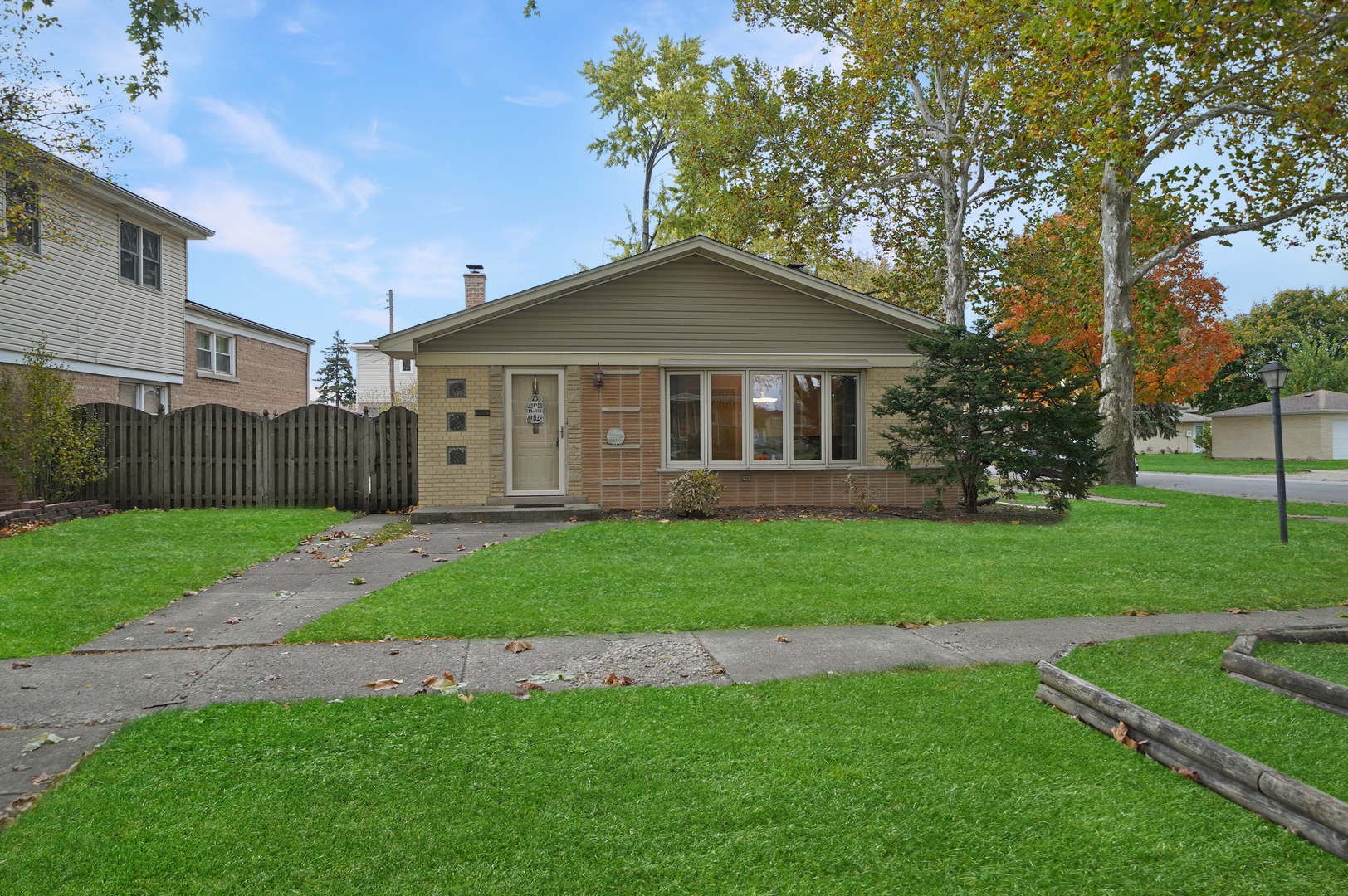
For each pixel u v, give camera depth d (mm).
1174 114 15625
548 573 8422
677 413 14289
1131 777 3566
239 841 3020
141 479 13836
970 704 4508
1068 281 25312
